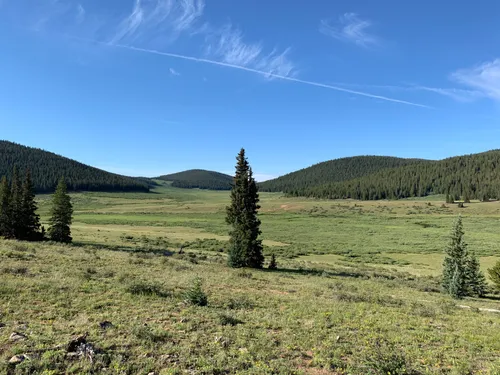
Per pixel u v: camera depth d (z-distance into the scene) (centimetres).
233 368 792
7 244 3070
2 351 755
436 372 866
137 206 18162
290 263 4350
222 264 3738
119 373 719
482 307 2180
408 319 1459
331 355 940
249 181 3819
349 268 4206
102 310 1170
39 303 1160
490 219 10738
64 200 5031
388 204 16300
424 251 6066
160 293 1520
